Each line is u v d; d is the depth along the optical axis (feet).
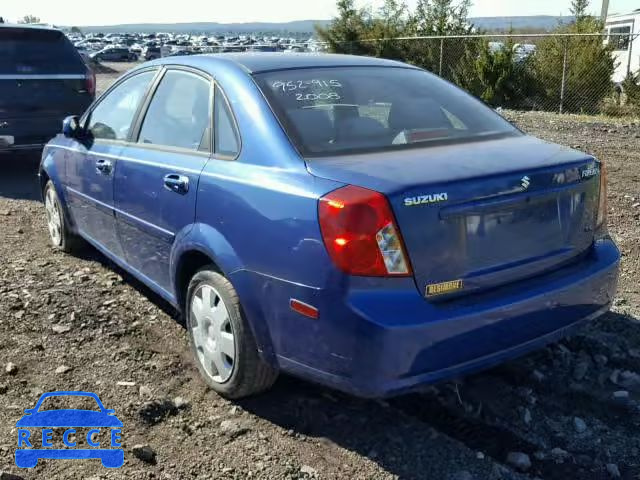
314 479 9.62
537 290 10.14
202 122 12.28
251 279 10.26
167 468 9.82
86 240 17.54
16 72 28.22
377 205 8.97
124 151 14.30
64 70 29.55
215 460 10.00
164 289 13.37
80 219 17.25
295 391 11.81
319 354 9.48
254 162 10.74
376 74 13.24
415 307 9.09
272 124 10.89
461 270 9.54
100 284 16.67
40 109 28.86
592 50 62.64
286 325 9.82
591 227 11.46
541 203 10.35
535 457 10.17
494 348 9.76
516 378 12.25
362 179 9.36
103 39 260.62
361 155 10.51
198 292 11.76
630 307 15.14
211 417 11.07
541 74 64.28
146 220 13.24
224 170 11.10
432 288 9.29
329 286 9.14
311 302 9.37
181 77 13.38
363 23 85.15
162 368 12.61
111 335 13.88
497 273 9.91
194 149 12.26
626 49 79.05
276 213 9.87
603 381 12.17
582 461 10.08
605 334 13.83
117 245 15.16
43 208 24.53
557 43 64.75
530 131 40.93
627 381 12.08
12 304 15.14
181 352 13.25
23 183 29.25
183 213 11.90
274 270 9.86
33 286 16.34
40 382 12.03
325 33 86.07
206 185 11.31
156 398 11.51
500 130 12.62
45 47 29.25
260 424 10.89
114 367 12.61
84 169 16.12
